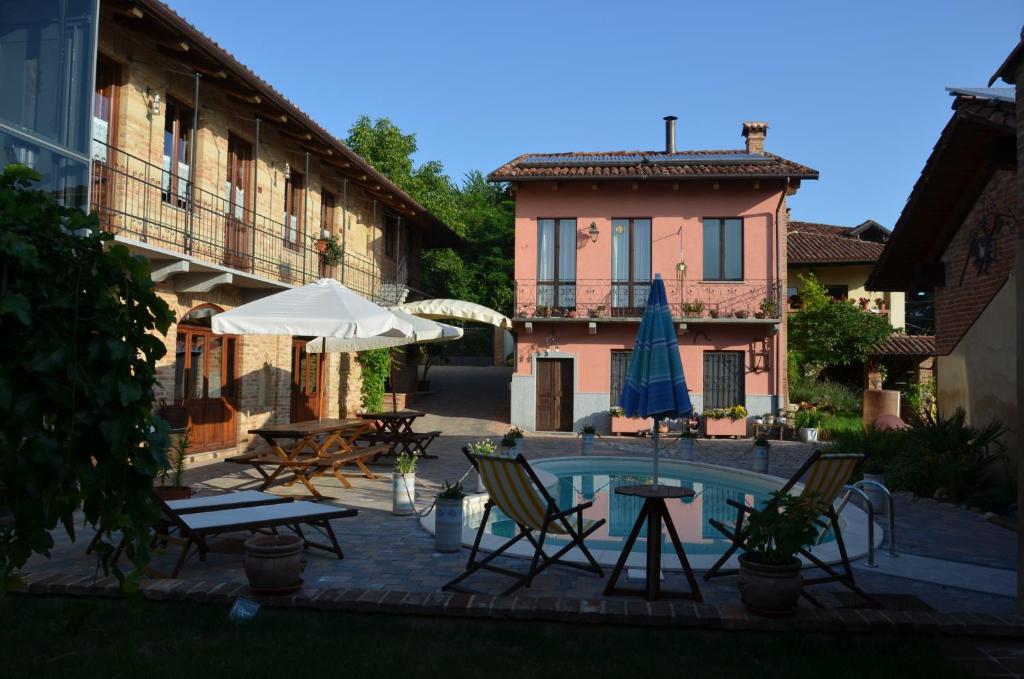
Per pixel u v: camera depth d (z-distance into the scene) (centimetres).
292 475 1099
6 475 220
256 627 466
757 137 2291
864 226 2878
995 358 1044
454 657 424
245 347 1453
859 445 1310
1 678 386
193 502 661
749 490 1215
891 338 2400
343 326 971
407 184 2995
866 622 459
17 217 225
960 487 988
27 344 225
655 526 540
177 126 1272
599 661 422
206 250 1320
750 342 2033
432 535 748
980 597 567
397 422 1383
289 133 1548
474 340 3797
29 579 512
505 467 551
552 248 2119
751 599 469
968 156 1023
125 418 246
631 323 2064
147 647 433
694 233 2064
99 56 1080
